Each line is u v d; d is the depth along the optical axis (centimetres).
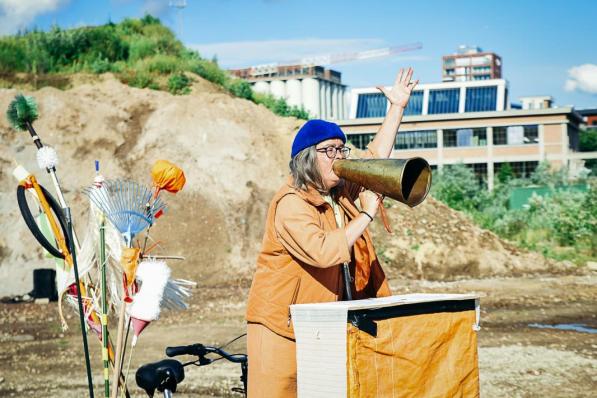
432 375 300
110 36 2819
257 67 12962
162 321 1181
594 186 2466
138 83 2516
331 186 338
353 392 275
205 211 1894
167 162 349
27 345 1030
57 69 2573
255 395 330
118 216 335
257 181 2002
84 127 2066
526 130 5472
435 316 304
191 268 1747
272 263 332
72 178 1952
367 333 280
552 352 891
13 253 1747
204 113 2150
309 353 288
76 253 350
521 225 2366
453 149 5525
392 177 299
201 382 757
